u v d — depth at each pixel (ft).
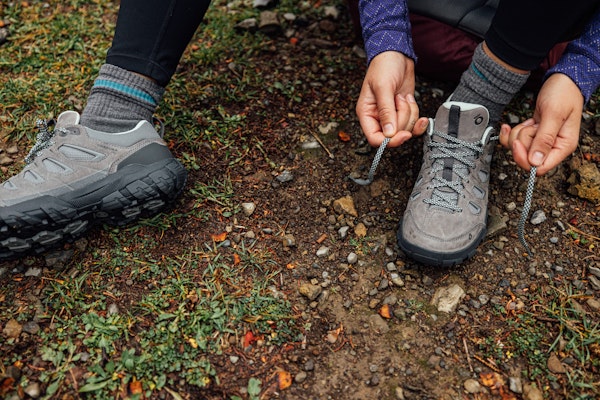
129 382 4.39
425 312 4.89
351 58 7.07
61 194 4.69
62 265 5.06
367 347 4.68
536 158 4.58
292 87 6.69
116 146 4.91
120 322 4.71
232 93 6.59
